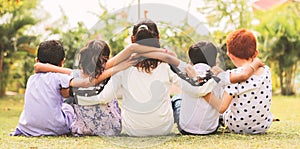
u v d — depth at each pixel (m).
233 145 2.55
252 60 3.08
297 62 6.93
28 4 7.10
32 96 3.00
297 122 3.67
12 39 6.56
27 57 6.80
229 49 3.11
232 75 2.94
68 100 3.24
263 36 6.94
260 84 2.95
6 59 6.75
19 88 7.33
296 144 2.60
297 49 6.73
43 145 2.61
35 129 3.00
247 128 3.00
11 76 6.95
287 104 5.34
